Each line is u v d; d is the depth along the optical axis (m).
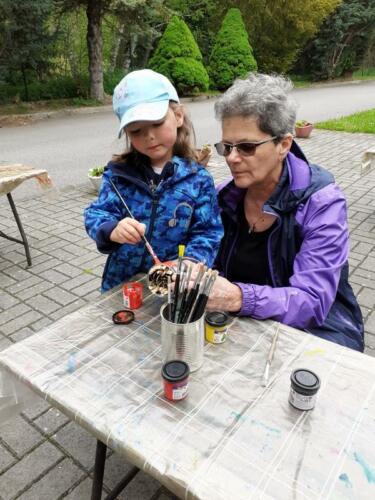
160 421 0.88
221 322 1.11
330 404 0.92
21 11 9.47
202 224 1.59
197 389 0.97
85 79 12.44
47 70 12.02
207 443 0.83
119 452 0.84
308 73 22.03
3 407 1.16
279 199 1.42
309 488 0.74
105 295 1.38
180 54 13.30
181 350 1.00
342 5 19.34
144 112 1.38
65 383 1.00
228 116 1.29
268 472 0.77
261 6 16.83
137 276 1.53
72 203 4.67
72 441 1.76
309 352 1.09
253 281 1.64
